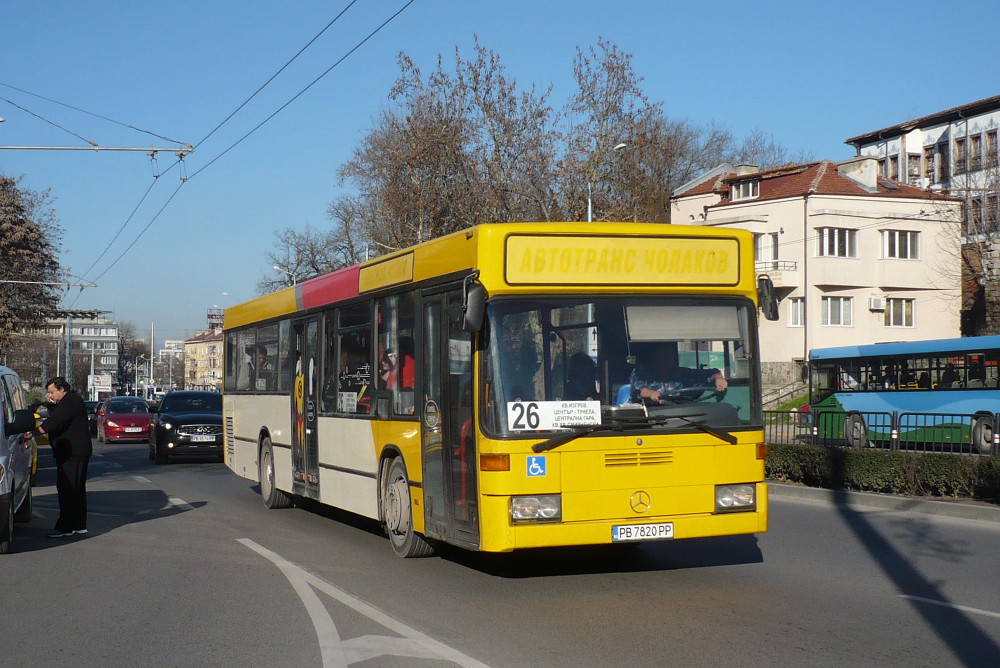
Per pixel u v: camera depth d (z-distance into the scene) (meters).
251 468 16.41
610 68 38.66
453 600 8.24
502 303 8.23
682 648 6.60
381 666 6.22
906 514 14.35
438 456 9.17
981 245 45.62
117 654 6.69
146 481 20.73
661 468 8.29
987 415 20.39
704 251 8.70
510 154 39.91
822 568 9.72
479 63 39.75
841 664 6.18
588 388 8.26
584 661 6.29
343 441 11.95
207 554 10.93
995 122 56.84
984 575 9.33
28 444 13.27
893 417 21.12
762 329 51.59
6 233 50.47
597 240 8.44
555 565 9.95
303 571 9.72
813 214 49.56
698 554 10.62
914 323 50.69
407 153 40.81
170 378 147.25
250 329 16.73
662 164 41.47
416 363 9.75
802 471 17.83
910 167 62.47
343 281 12.10
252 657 6.54
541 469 8.04
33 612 8.06
